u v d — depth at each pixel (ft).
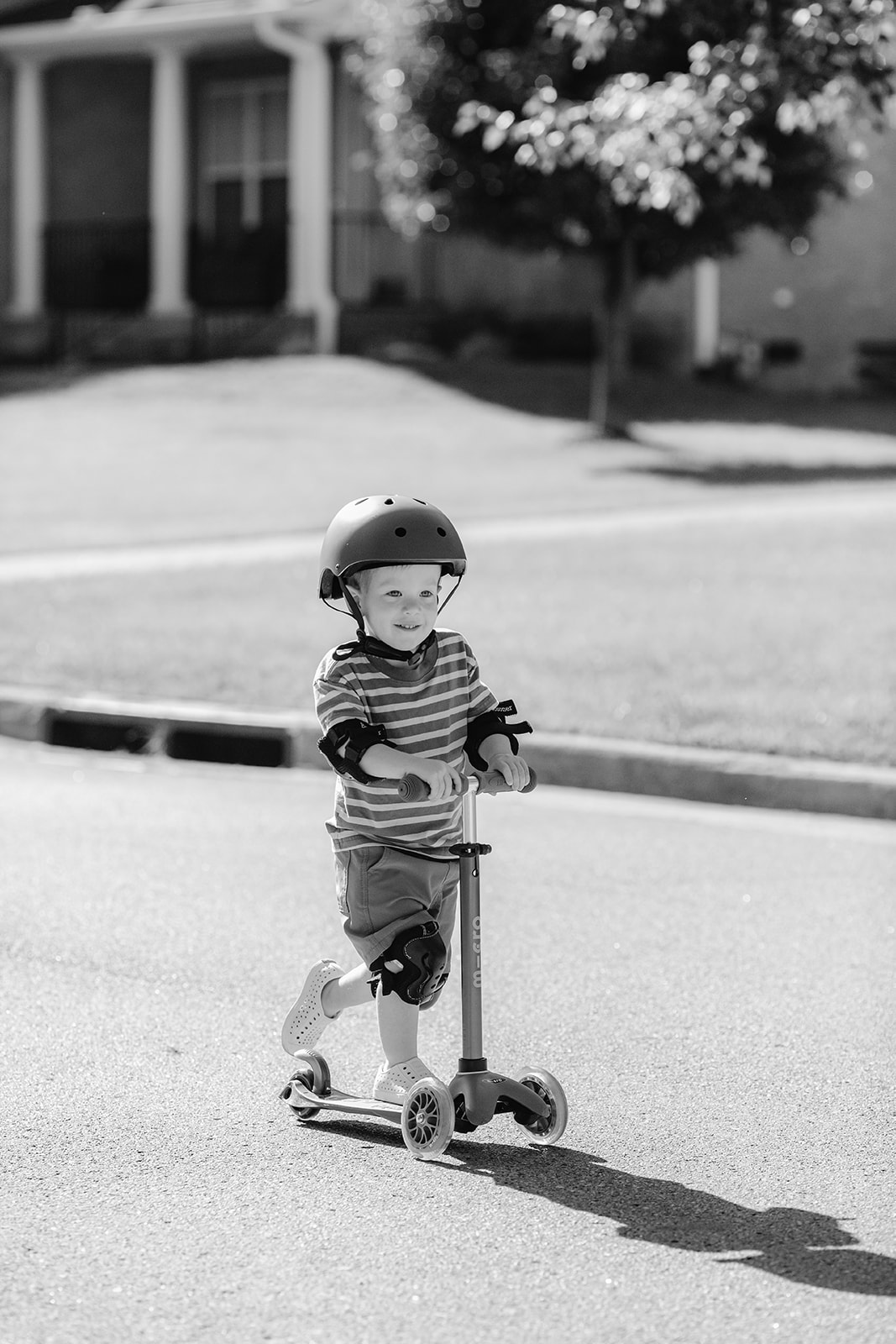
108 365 123.95
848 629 48.80
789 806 35.81
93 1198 16.79
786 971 24.70
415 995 17.56
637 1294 14.73
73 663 46.60
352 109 126.21
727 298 130.93
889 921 27.35
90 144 134.92
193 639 49.21
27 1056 20.97
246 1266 15.26
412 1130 17.80
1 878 29.76
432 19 94.89
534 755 38.27
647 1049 21.38
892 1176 17.47
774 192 97.04
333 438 97.50
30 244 131.64
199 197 132.05
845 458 95.30
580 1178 17.35
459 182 97.71
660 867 30.83
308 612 53.11
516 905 28.22
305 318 121.08
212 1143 18.28
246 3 119.85
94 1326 14.16
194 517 77.61
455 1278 15.03
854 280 129.49
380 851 17.83
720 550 63.46
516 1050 21.30
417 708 17.88
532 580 57.98
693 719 39.06
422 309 126.21
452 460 92.22
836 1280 15.02
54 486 85.56
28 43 127.54
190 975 24.27
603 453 95.25
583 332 122.93
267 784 38.65
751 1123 18.94
